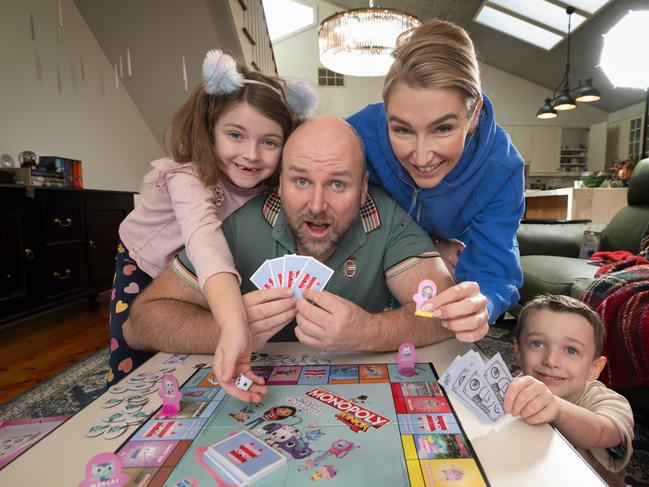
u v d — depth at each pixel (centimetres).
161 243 120
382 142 111
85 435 56
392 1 650
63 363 223
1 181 261
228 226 106
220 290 77
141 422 59
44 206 266
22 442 67
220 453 50
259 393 66
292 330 108
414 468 48
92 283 312
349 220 93
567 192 375
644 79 251
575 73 696
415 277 98
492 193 110
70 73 350
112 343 119
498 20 630
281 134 107
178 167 107
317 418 59
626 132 745
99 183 385
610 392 98
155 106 435
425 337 85
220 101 104
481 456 51
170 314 88
